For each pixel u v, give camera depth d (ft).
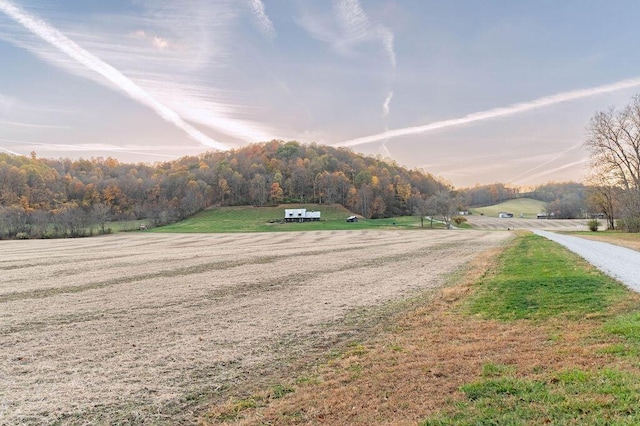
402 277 64.39
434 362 23.68
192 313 43.37
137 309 46.37
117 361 28.53
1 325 40.29
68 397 22.57
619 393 16.57
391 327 34.12
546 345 24.72
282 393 21.65
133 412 20.49
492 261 79.10
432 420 16.29
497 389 18.45
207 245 172.04
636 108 172.35
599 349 22.47
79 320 41.78
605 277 46.11
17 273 83.51
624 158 177.68
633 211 172.55
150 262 101.81
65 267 93.97
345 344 30.14
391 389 20.36
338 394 20.53
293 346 30.32
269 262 94.32
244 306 46.06
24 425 19.51
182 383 24.03
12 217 280.72
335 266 82.79
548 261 66.49
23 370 27.22
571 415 15.40
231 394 22.15
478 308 37.70
